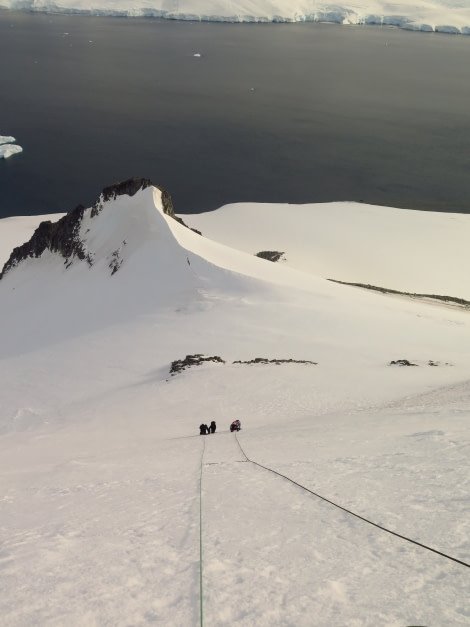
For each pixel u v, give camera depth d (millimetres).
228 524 10086
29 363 55531
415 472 12078
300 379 39125
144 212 90375
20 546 10086
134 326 61688
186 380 42188
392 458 13688
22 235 134250
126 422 34125
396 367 41094
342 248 116375
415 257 113000
